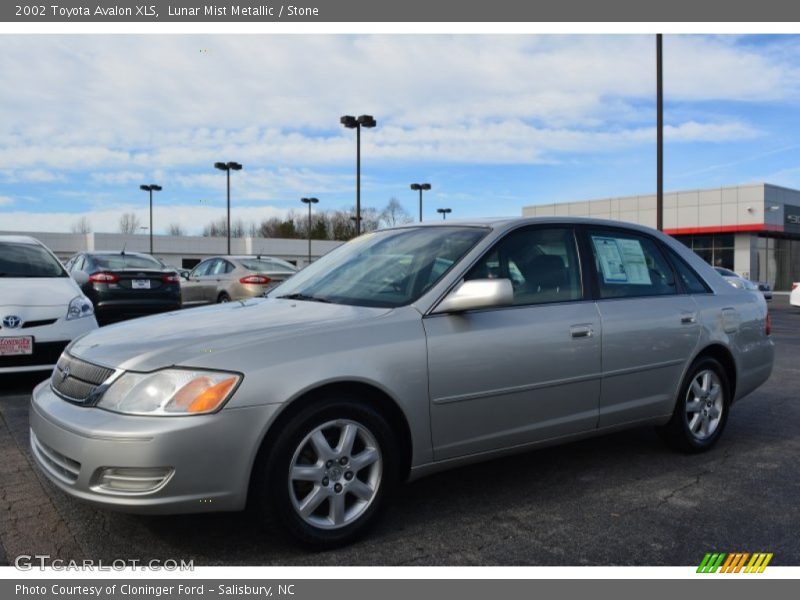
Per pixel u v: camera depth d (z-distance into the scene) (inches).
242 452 110.3
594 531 130.6
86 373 118.9
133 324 137.4
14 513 134.9
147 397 109.1
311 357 117.0
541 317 145.9
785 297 1311.5
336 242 3122.5
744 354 190.7
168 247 2733.8
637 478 161.8
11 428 197.0
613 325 157.5
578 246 161.8
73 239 2581.2
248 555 118.3
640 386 163.9
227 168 1581.0
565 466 171.0
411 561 117.2
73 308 252.8
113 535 125.8
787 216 1510.8
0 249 284.5
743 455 181.6
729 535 129.3
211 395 109.0
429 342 129.2
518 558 118.9
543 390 144.9
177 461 106.6
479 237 148.7
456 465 136.3
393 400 124.9
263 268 565.3
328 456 118.2
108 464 106.8
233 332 120.5
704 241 1562.5
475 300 129.5
